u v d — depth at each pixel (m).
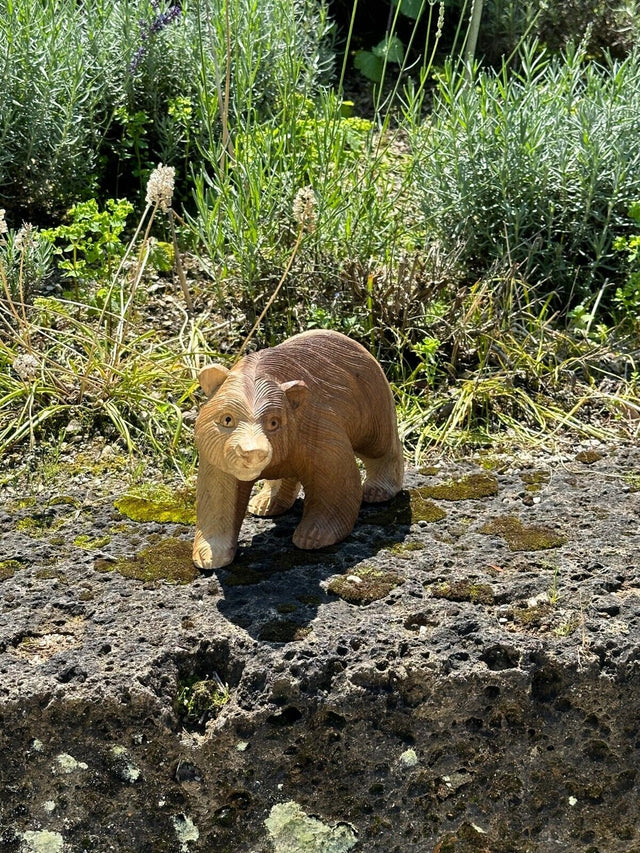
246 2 1.41
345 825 0.70
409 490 0.86
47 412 0.97
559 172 1.17
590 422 1.02
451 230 1.20
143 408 0.99
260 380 0.71
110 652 0.69
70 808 0.68
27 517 0.83
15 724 0.66
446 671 0.68
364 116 1.61
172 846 0.69
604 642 0.70
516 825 0.71
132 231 1.27
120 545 0.80
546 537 0.80
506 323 1.10
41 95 1.24
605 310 1.18
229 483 0.75
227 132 1.21
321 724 0.68
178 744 0.67
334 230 1.16
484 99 1.20
